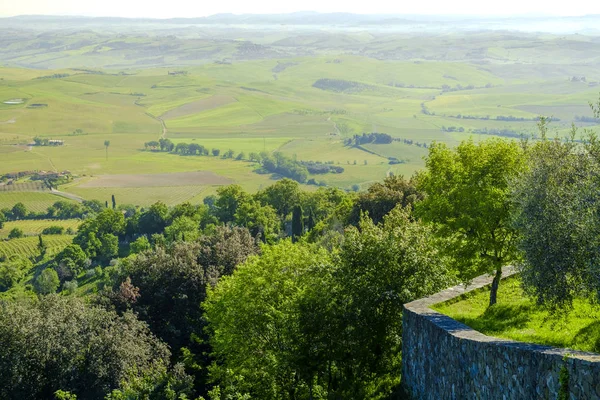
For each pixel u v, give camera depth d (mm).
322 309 32219
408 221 37844
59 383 45156
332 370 36719
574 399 16172
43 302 53844
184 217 161000
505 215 30031
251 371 38938
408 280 33250
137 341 50312
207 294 59750
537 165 24234
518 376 19219
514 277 35656
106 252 186125
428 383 27797
